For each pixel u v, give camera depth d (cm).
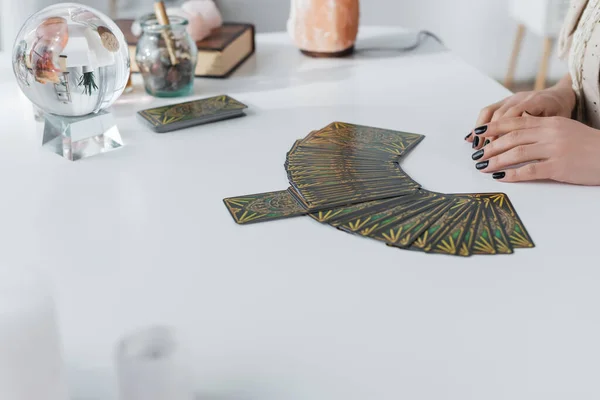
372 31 161
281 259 69
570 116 106
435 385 52
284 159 93
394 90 122
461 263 68
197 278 66
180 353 43
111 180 88
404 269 67
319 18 138
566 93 107
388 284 65
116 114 112
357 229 74
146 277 66
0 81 127
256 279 66
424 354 56
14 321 42
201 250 71
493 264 68
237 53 137
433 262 68
